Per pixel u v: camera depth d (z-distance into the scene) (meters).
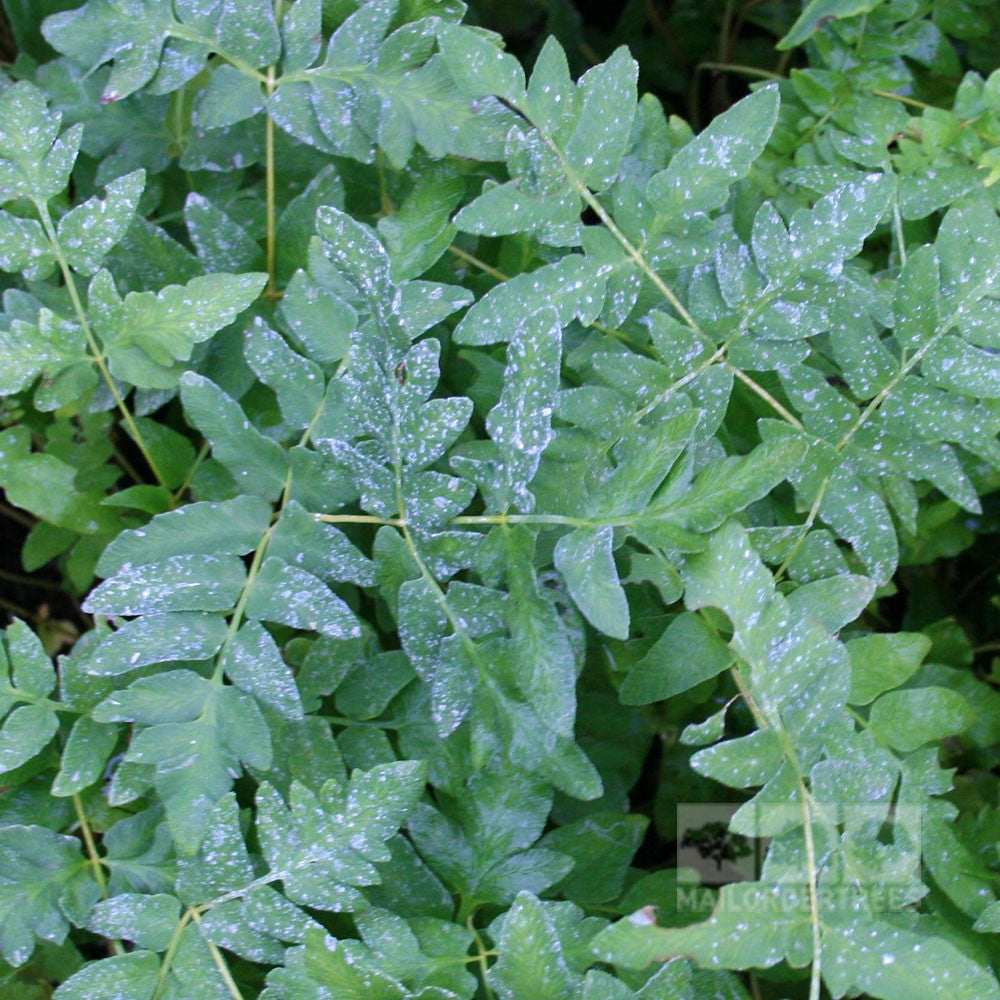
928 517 1.31
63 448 1.30
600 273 1.21
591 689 1.28
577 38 1.44
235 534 1.20
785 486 1.26
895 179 1.20
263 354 1.21
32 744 1.19
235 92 1.23
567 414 1.21
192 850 1.17
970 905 1.20
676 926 1.21
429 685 1.22
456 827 1.21
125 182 1.21
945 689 1.21
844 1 1.28
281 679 1.18
